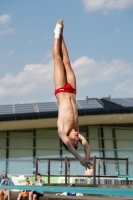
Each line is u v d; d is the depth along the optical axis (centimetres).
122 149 2970
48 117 2541
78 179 2223
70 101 954
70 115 930
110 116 2697
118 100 3023
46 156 2886
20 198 1436
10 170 2822
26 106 2770
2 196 1495
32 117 2530
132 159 2961
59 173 2830
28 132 2931
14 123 2641
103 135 2984
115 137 2992
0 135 2891
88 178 2025
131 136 3014
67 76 995
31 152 2886
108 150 2953
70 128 921
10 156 2852
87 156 905
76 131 940
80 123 2914
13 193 1675
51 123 2769
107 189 711
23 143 2898
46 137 2933
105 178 2156
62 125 916
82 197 1310
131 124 3039
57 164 2852
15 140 2895
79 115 2591
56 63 994
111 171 2867
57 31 1019
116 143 2980
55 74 984
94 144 2962
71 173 2828
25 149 2888
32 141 2912
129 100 2998
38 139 2923
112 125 3017
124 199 1234
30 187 911
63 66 993
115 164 2897
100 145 2961
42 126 2877
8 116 2509
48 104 2834
